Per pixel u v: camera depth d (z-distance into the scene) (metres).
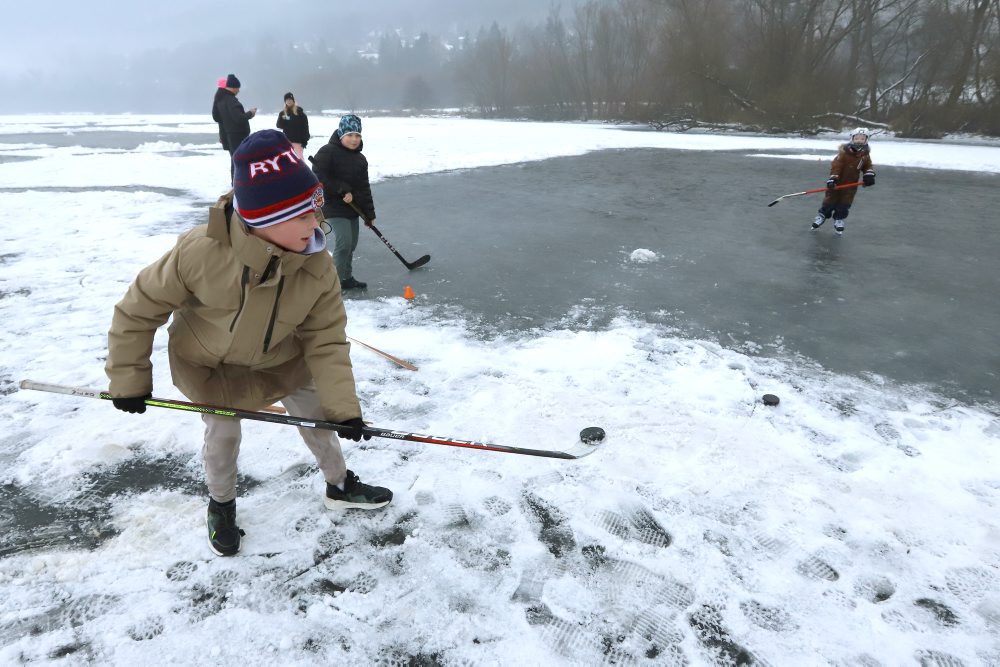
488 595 2.31
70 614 2.16
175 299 1.99
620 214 9.56
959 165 17.25
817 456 3.26
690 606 2.29
